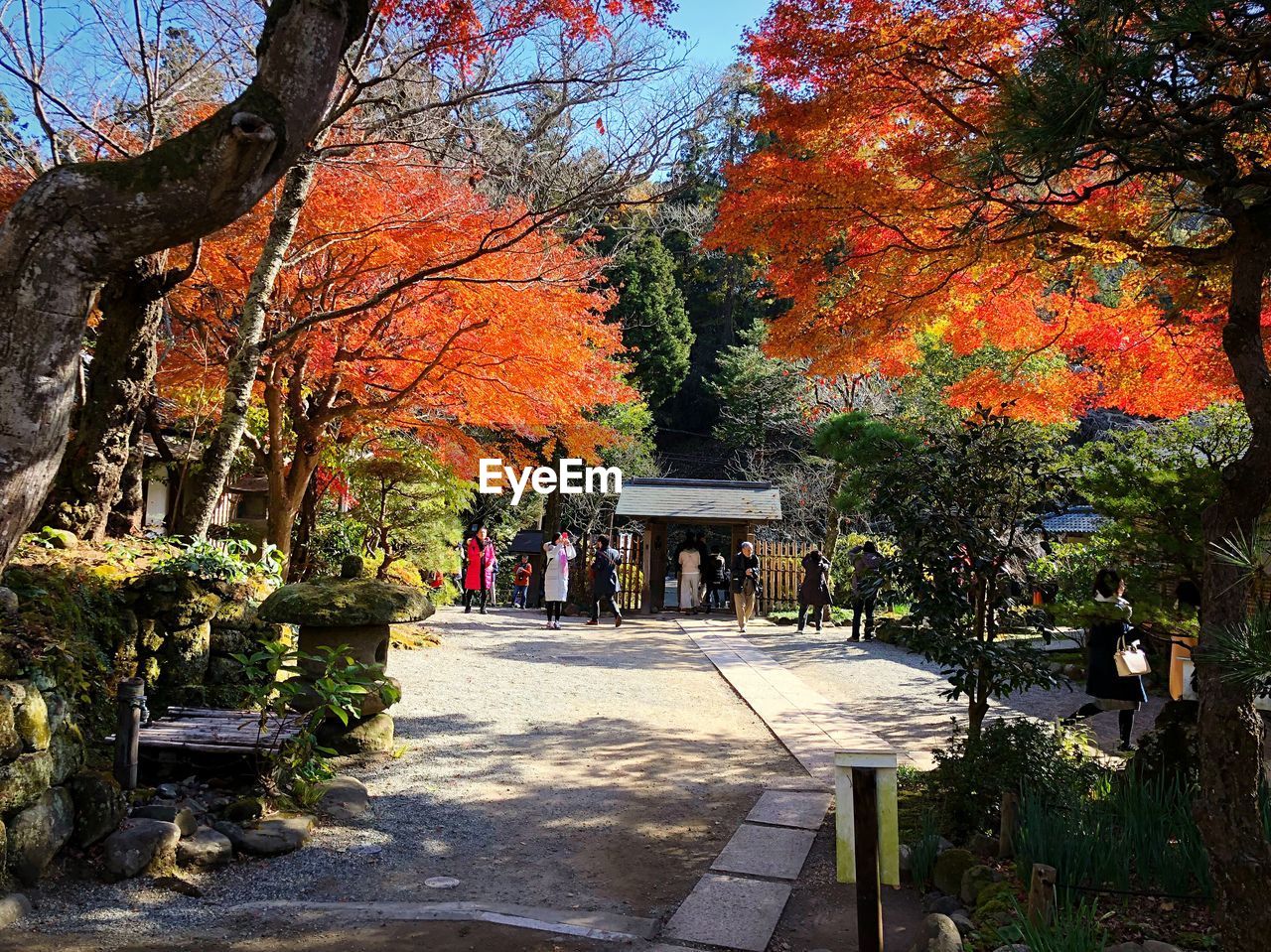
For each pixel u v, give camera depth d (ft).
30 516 12.41
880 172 23.57
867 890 11.60
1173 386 27.66
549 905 15.69
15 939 12.94
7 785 14.12
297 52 12.80
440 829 19.52
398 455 54.13
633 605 70.28
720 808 21.50
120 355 26.17
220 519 56.65
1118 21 12.82
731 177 25.27
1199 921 13.74
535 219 32.58
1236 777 11.90
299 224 32.76
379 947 13.11
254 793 19.11
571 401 40.37
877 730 29.84
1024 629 21.38
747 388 109.09
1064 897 14.40
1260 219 13.48
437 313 36.06
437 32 24.23
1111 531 20.15
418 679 36.19
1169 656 34.88
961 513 20.71
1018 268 25.72
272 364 38.86
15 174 27.71
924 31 21.31
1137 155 14.90
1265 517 12.45
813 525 94.17
